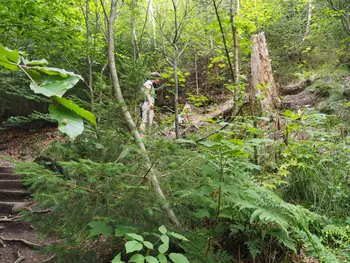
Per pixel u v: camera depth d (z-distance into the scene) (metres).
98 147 2.29
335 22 8.34
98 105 2.34
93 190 2.08
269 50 10.28
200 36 5.17
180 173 2.20
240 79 3.61
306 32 9.91
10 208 5.20
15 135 9.93
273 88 5.45
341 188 2.91
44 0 5.05
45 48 5.02
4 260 3.84
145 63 2.48
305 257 2.35
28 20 4.77
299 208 2.26
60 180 1.94
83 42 5.11
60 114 0.79
